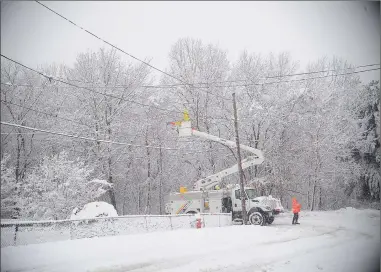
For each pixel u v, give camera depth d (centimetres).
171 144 2958
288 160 2889
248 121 2853
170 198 2122
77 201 1908
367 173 2767
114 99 2681
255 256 995
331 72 2628
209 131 3006
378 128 2575
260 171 2975
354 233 1369
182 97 2945
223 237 1289
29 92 2373
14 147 2364
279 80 2928
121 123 2680
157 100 2983
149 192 3016
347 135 2755
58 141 2527
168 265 901
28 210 1755
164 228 1562
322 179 2862
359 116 2662
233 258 973
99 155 2514
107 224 1372
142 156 2894
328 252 1015
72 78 2597
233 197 2005
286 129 2942
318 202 3098
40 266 871
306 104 2933
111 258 962
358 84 2525
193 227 1688
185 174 3014
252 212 1883
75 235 1270
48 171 1892
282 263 907
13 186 1748
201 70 2945
